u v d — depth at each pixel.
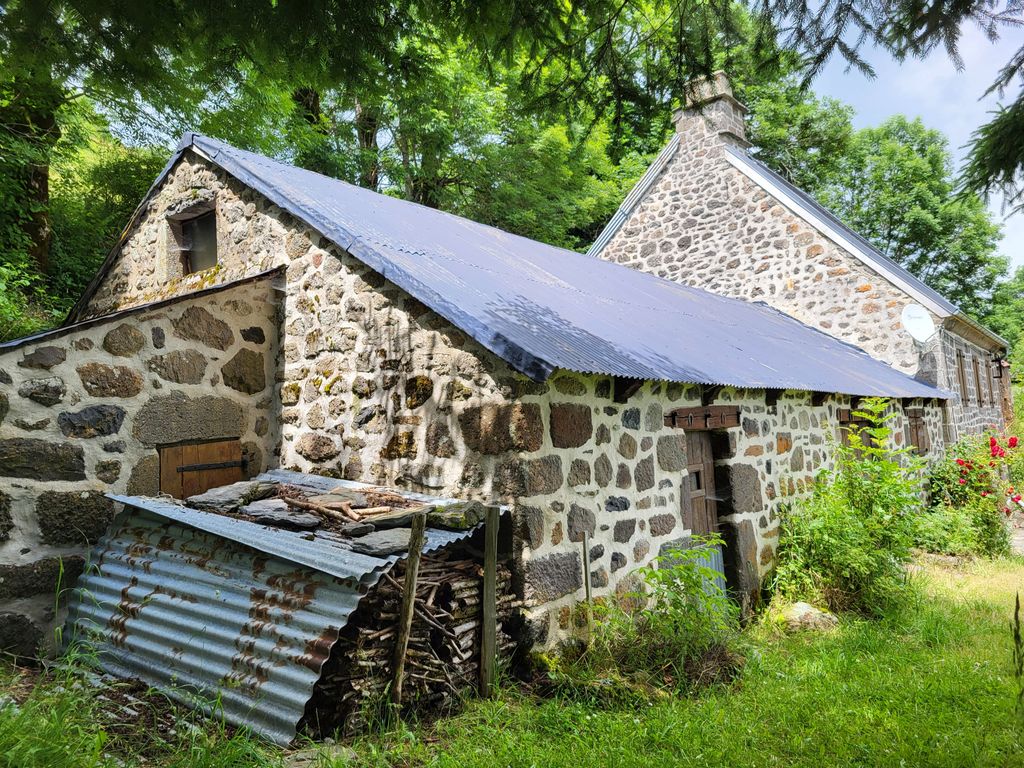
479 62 3.58
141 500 4.17
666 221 13.52
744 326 8.55
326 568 3.23
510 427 4.02
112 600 3.91
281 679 3.15
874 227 24.05
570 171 16.69
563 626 4.14
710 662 4.16
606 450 4.57
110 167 12.52
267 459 5.41
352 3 2.92
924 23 3.07
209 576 3.68
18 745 2.39
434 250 5.50
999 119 3.31
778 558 6.40
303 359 5.32
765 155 21.61
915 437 10.53
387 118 14.78
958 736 3.37
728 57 3.62
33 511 3.98
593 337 4.75
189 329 4.90
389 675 3.33
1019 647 2.84
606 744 3.16
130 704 3.32
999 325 24.00
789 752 3.25
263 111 10.01
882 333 11.24
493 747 3.11
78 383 4.23
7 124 9.07
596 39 3.54
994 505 8.98
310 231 5.32
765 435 6.50
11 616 3.83
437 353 4.43
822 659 4.55
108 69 3.08
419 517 3.34
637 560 4.77
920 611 5.68
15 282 7.52
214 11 2.80
